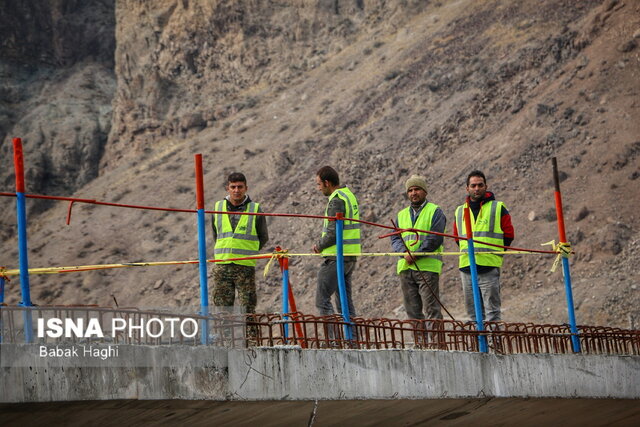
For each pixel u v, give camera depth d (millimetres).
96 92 115125
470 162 68375
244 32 109312
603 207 56906
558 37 77438
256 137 93125
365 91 89750
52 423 11148
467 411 15188
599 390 17297
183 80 110312
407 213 17766
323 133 85875
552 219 57719
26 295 11406
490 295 17922
